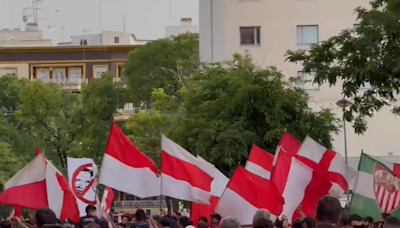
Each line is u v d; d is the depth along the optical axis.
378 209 22.27
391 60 30.47
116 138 24.16
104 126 77.00
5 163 73.69
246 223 22.42
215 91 44.91
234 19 69.69
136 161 24.20
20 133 78.62
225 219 12.73
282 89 43.66
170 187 23.80
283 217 22.14
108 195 32.97
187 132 44.19
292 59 34.12
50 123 79.25
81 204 27.92
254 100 42.91
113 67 118.31
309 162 26.02
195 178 23.91
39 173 21.53
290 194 24.47
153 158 61.28
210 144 42.62
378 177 22.34
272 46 69.38
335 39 33.28
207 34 70.38
